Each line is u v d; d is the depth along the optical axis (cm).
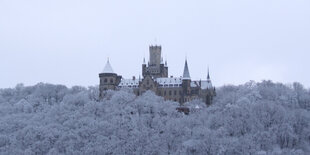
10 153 17112
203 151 16150
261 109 19250
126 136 17862
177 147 17025
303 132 18112
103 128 18538
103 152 16825
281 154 15712
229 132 17988
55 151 16825
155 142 17200
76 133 18275
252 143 16312
